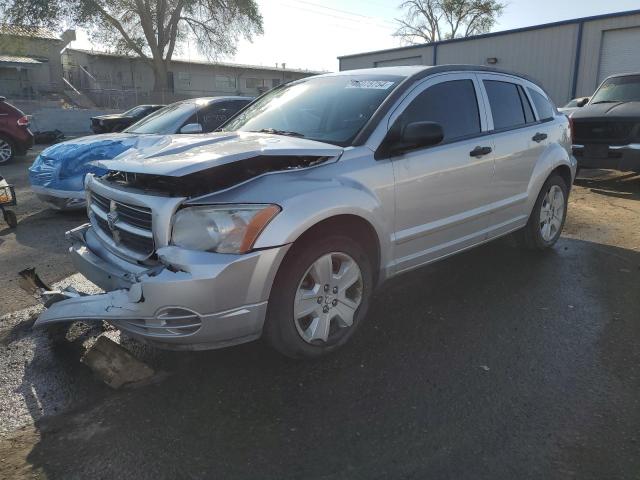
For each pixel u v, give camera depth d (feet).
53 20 111.14
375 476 7.65
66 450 8.27
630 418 8.92
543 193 17.17
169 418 9.05
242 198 9.27
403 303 13.89
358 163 11.05
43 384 10.21
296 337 10.15
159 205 9.35
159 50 123.34
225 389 9.91
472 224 14.14
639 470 7.70
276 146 10.46
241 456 8.09
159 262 9.48
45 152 23.99
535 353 11.18
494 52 76.59
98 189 11.32
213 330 9.15
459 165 13.19
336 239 10.41
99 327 12.61
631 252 18.29
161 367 10.73
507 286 15.02
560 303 13.82
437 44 83.82
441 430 8.66
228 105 26.63
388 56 91.66
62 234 21.34
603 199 27.48
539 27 70.54
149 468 7.86
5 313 13.57
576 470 7.71
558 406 9.29
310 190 9.92
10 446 8.39
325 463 7.93
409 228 12.21
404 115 12.28
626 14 61.87
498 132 14.85
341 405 9.38
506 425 8.77
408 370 10.54
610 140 28.30
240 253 9.05
